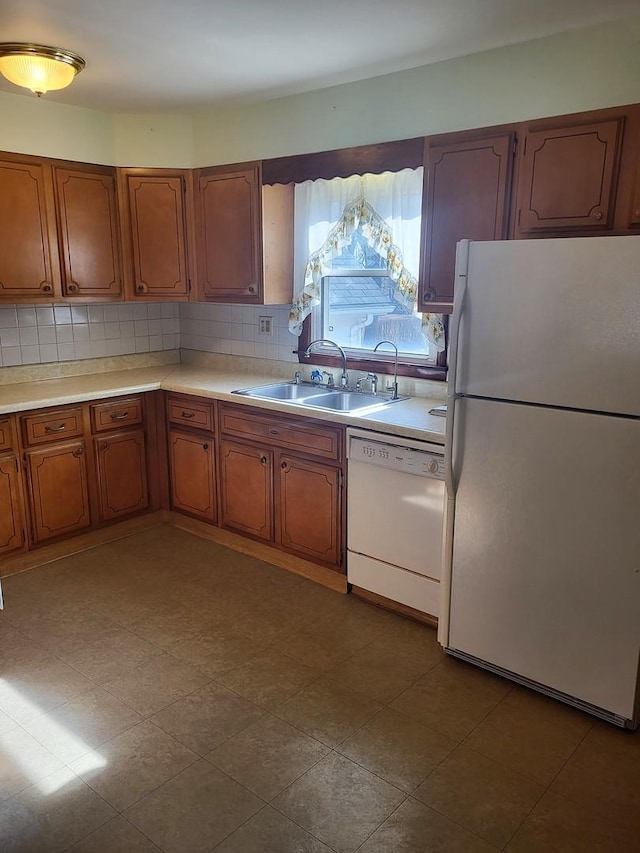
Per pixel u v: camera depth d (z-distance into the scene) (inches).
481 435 94.4
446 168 109.2
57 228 139.9
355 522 122.0
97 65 113.4
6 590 127.9
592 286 81.4
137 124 147.2
